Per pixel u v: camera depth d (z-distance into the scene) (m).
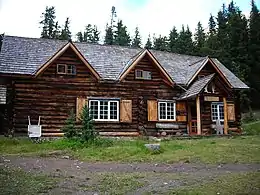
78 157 15.01
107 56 26.48
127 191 8.41
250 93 56.53
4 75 21.14
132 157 14.74
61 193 8.20
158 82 25.48
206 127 26.55
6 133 21.66
